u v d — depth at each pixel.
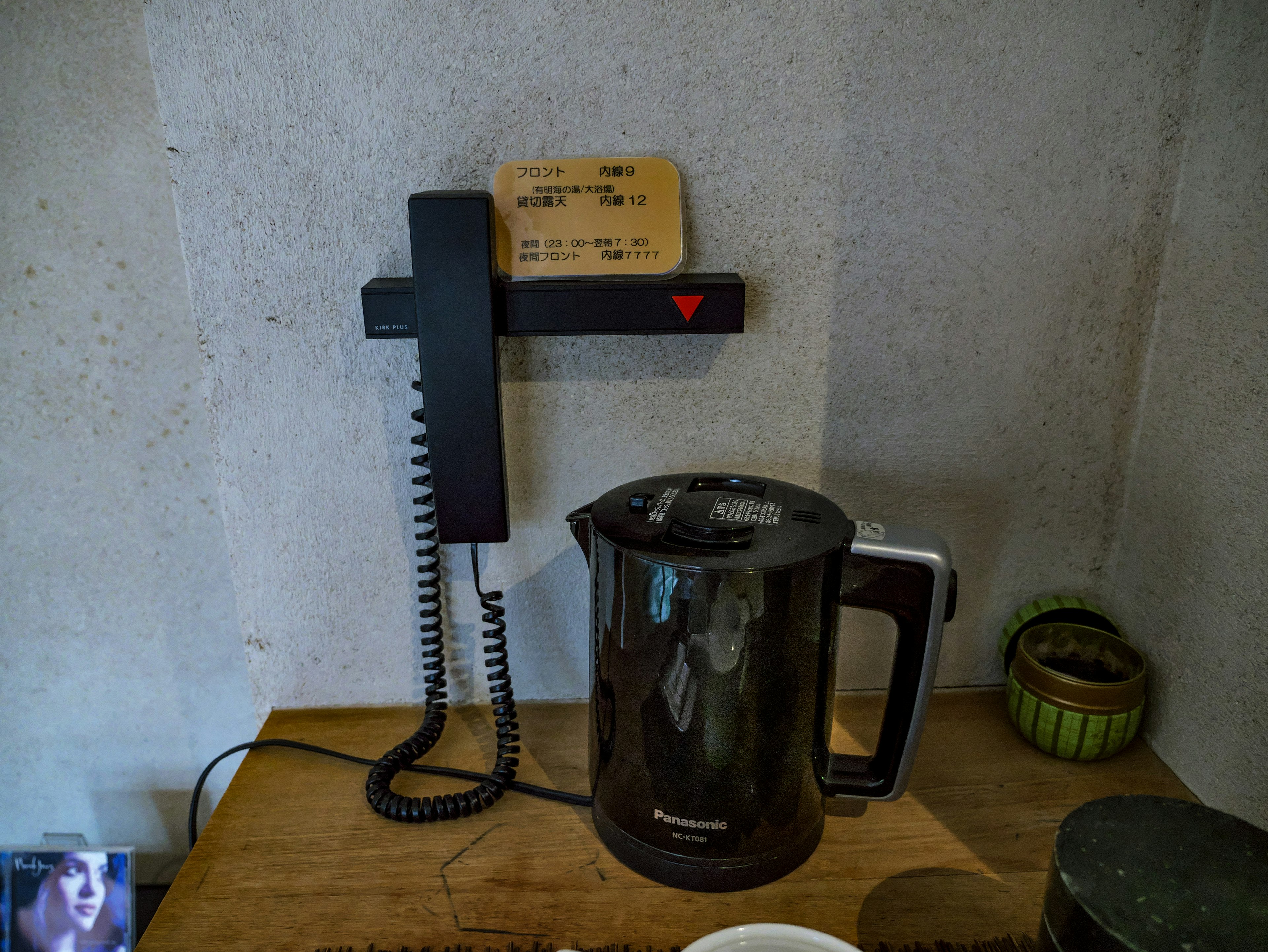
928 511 0.82
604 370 0.76
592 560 0.63
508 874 0.66
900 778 0.65
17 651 0.93
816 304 0.75
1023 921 0.61
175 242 0.82
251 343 0.74
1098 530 0.84
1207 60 0.68
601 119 0.69
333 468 0.78
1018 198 0.72
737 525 0.59
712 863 0.62
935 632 0.60
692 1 0.66
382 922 0.61
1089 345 0.77
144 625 0.94
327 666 0.86
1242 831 0.48
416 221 0.63
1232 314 0.66
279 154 0.69
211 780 1.01
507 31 0.67
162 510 0.90
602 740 0.64
